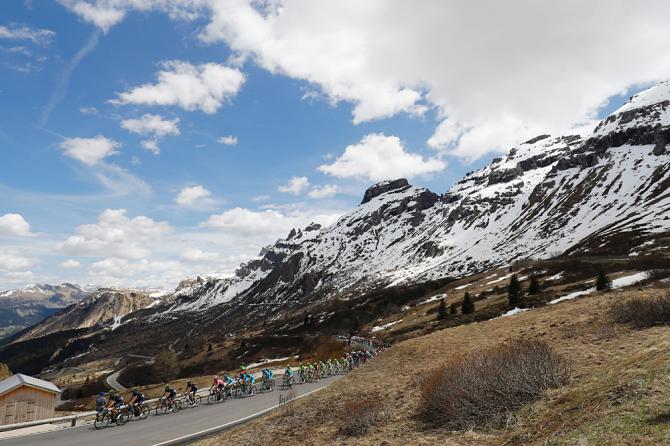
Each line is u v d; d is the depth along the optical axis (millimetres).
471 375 13141
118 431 21625
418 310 108812
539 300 62688
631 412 8297
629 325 20203
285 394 31547
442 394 13367
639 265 71625
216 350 143375
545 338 22938
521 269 115000
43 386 28703
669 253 80312
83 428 23125
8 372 76750
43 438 20500
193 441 18703
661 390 8898
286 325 178375
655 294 27328
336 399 20266
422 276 186625
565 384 12312
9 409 27031
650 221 122688
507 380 12406
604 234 129625
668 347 11969
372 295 170750
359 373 27844
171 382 54375
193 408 28281
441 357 25641
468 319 64500
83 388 134750
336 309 168625
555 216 189500
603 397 9680
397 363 27719
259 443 15461
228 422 22312
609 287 51438
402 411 15109
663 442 6773
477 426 11414
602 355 15531
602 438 7609
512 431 10234
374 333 97125
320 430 15531
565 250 134250
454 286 129625
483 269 157500
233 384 33688
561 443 8070
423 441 11312
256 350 126188
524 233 188500
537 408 11008
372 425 14289
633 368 11016
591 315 25609
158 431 21094
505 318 36688
